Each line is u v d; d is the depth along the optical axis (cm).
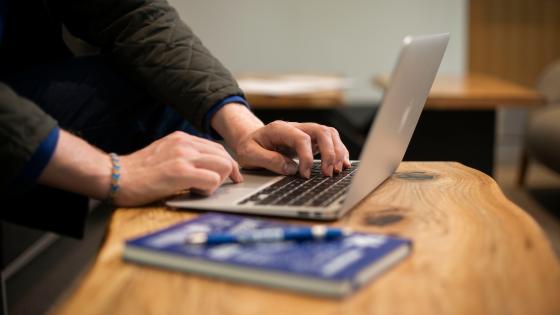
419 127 230
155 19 116
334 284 53
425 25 439
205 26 439
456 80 304
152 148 93
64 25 130
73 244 241
